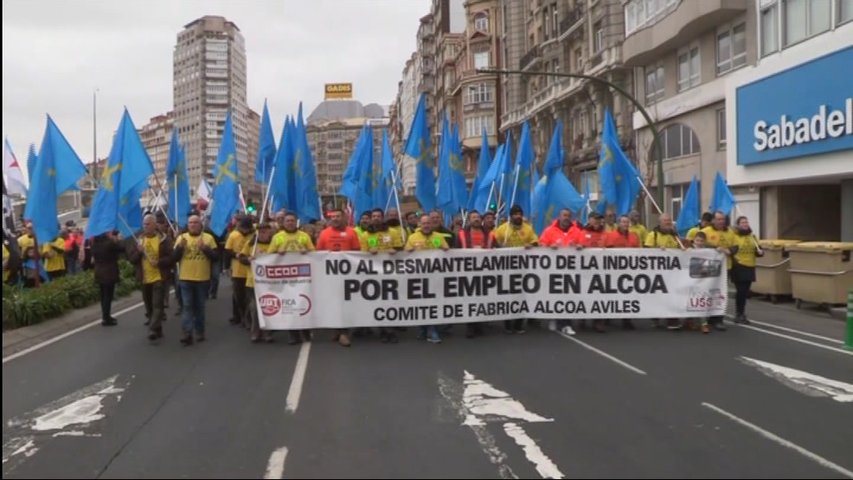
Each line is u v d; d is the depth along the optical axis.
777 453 5.75
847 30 18.17
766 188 23.64
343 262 11.05
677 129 30.55
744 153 22.86
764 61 22.25
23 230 17.30
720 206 18.25
